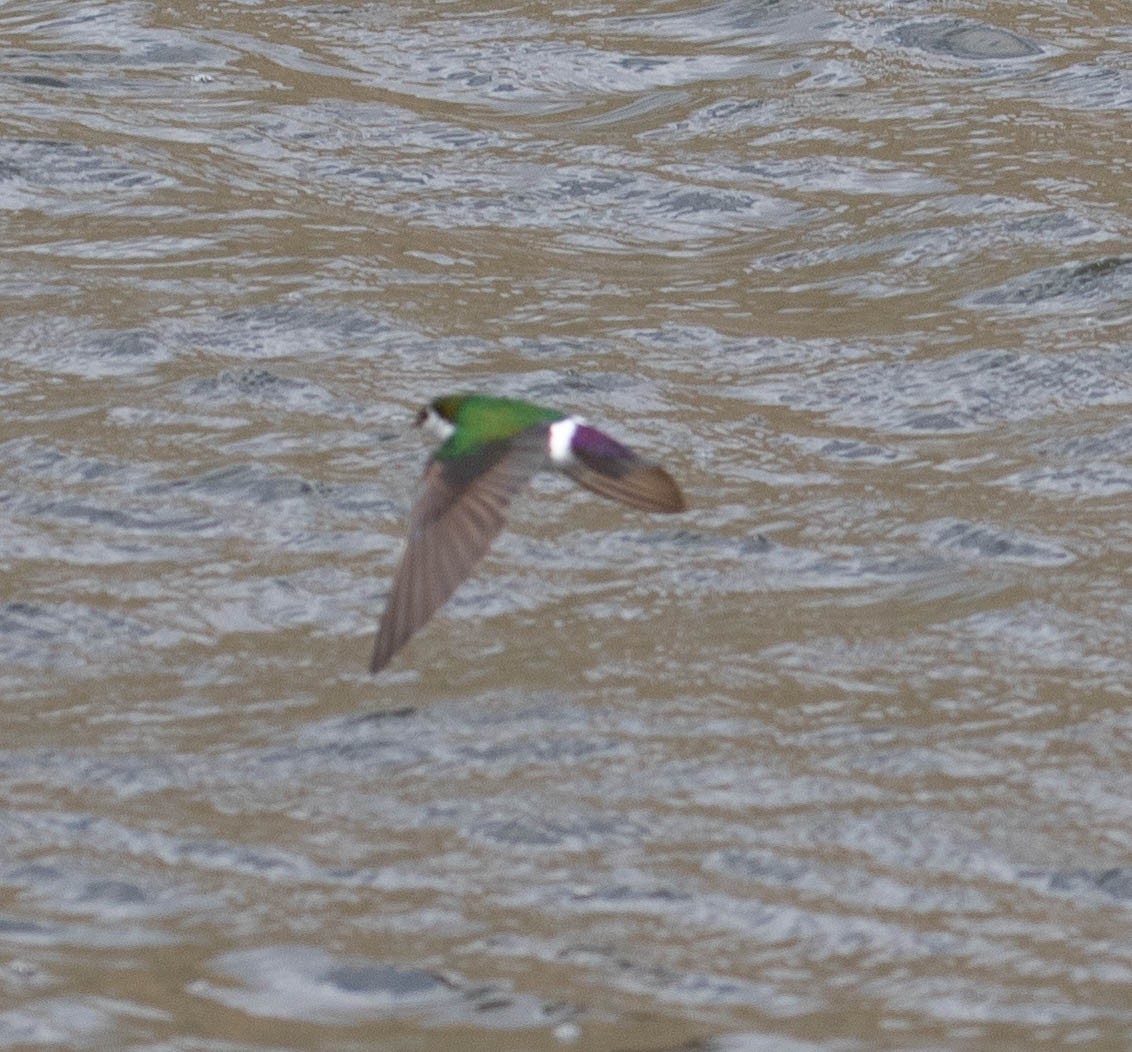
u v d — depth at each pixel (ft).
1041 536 39.86
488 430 21.36
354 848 29.35
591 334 49.47
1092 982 26.03
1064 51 67.05
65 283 51.03
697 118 62.75
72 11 69.72
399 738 32.58
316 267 52.49
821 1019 25.12
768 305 51.52
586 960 26.45
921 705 33.76
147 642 35.76
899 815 30.35
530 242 55.26
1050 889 28.40
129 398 45.32
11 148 58.59
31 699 33.76
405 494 41.37
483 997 25.57
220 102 63.05
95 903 27.76
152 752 32.12
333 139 61.00
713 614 37.01
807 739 32.71
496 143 61.05
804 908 27.78
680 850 29.35
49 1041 24.48
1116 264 52.29
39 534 39.40
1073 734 32.78
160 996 25.52
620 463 21.29
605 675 34.76
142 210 55.77
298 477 41.65
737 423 45.09
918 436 44.75
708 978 26.08
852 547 39.55
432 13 70.54
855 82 64.85
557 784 31.22
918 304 51.29
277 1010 25.31
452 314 50.37
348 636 36.17
